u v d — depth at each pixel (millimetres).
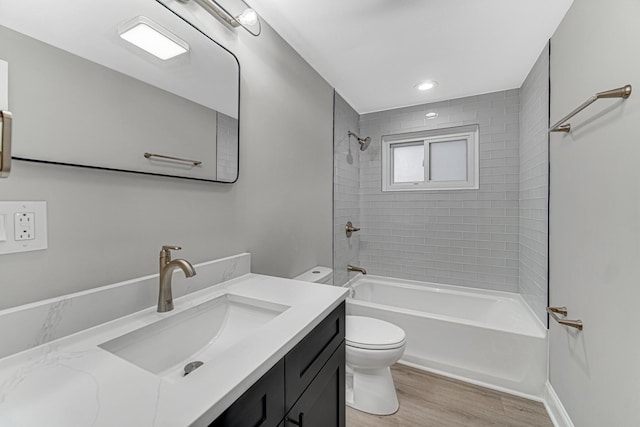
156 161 1009
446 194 2814
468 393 1774
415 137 2973
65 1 768
